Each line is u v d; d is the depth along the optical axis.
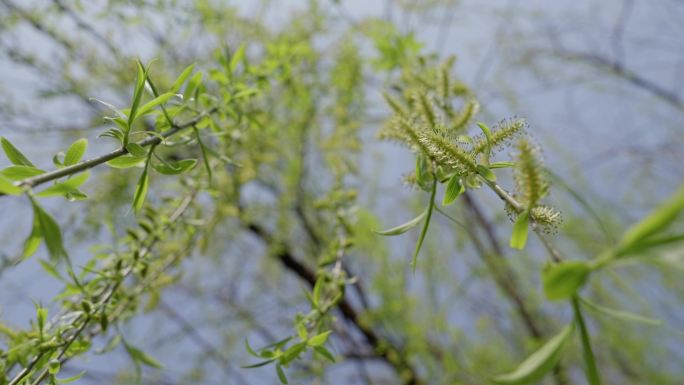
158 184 1.23
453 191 0.51
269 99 1.20
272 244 1.58
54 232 0.46
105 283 0.63
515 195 0.50
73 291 0.60
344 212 0.86
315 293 0.62
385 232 0.50
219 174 0.88
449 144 0.51
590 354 0.42
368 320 1.49
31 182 0.46
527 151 0.48
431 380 1.53
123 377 1.63
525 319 1.90
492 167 0.50
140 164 0.55
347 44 1.36
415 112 0.60
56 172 0.47
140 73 0.51
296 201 1.54
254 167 1.08
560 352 0.42
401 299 1.49
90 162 0.49
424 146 0.53
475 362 1.62
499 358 1.77
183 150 1.28
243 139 0.95
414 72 0.78
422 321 1.63
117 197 1.28
